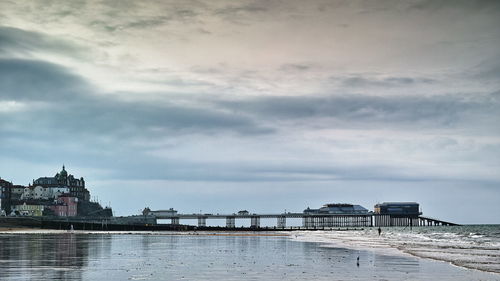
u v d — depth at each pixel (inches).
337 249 3051.2
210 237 5610.2
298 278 1501.0
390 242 4234.7
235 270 1692.9
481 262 2078.0
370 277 1546.5
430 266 1898.4
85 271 1604.3
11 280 1381.6
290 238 5369.1
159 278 1457.9
